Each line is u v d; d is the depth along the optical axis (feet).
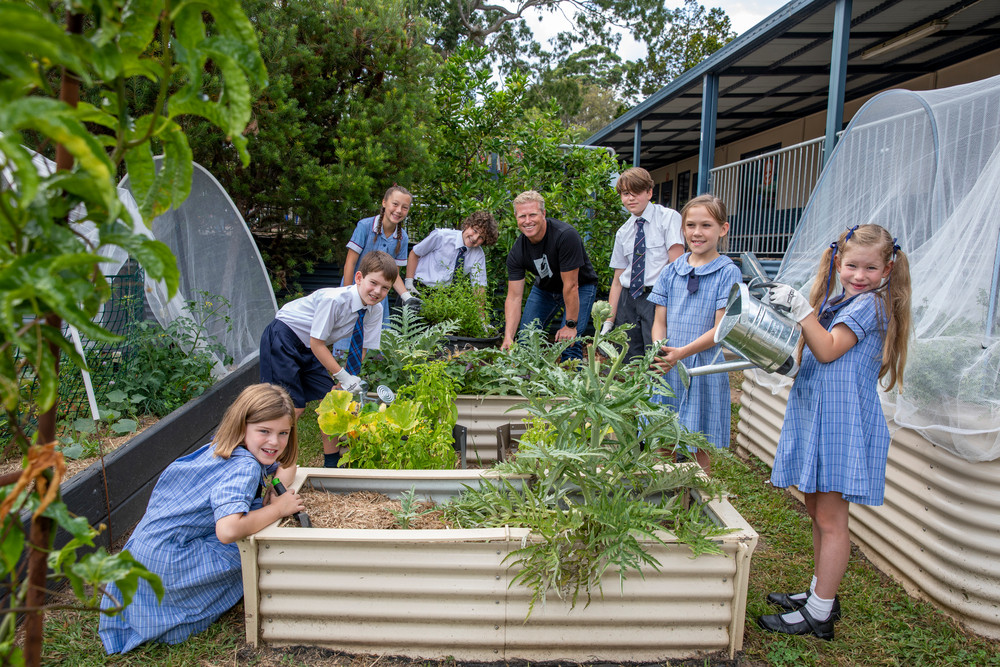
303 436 14.15
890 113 10.91
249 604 6.93
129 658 7.04
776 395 13.15
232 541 6.68
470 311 15.79
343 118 21.70
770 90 33.83
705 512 7.96
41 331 2.81
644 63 106.73
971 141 9.17
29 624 3.10
